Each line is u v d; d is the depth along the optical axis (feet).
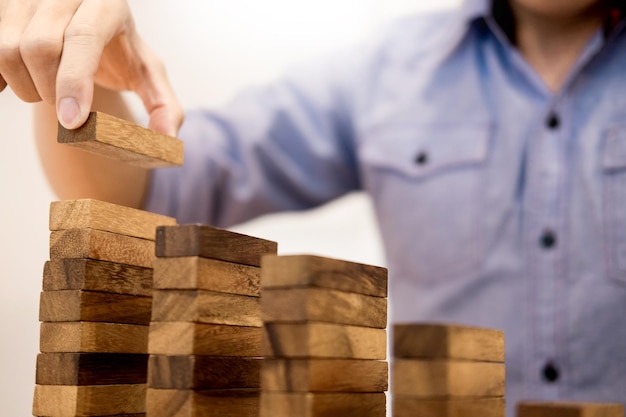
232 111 5.17
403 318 4.98
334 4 7.57
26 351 7.19
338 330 1.55
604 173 4.39
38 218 7.39
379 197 5.13
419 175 4.88
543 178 4.54
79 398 1.82
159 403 1.62
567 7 4.37
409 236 4.91
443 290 4.76
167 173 4.54
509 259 4.57
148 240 2.02
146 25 7.63
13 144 7.35
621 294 4.28
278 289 1.51
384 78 5.26
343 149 5.38
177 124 2.86
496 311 4.58
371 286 1.66
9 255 7.29
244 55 7.64
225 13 7.67
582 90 4.54
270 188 5.18
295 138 5.23
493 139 4.73
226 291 1.69
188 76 7.66
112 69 2.88
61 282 1.87
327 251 8.02
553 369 4.40
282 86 5.33
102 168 3.32
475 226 4.67
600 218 4.36
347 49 5.44
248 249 1.76
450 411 1.49
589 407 1.73
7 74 2.36
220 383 1.66
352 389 1.58
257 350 1.78
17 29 2.35
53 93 2.31
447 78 4.99
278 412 1.48
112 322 1.90
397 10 7.38
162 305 1.65
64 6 2.30
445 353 1.49
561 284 4.42
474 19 4.85
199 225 1.63
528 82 4.68
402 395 1.50
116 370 1.90
